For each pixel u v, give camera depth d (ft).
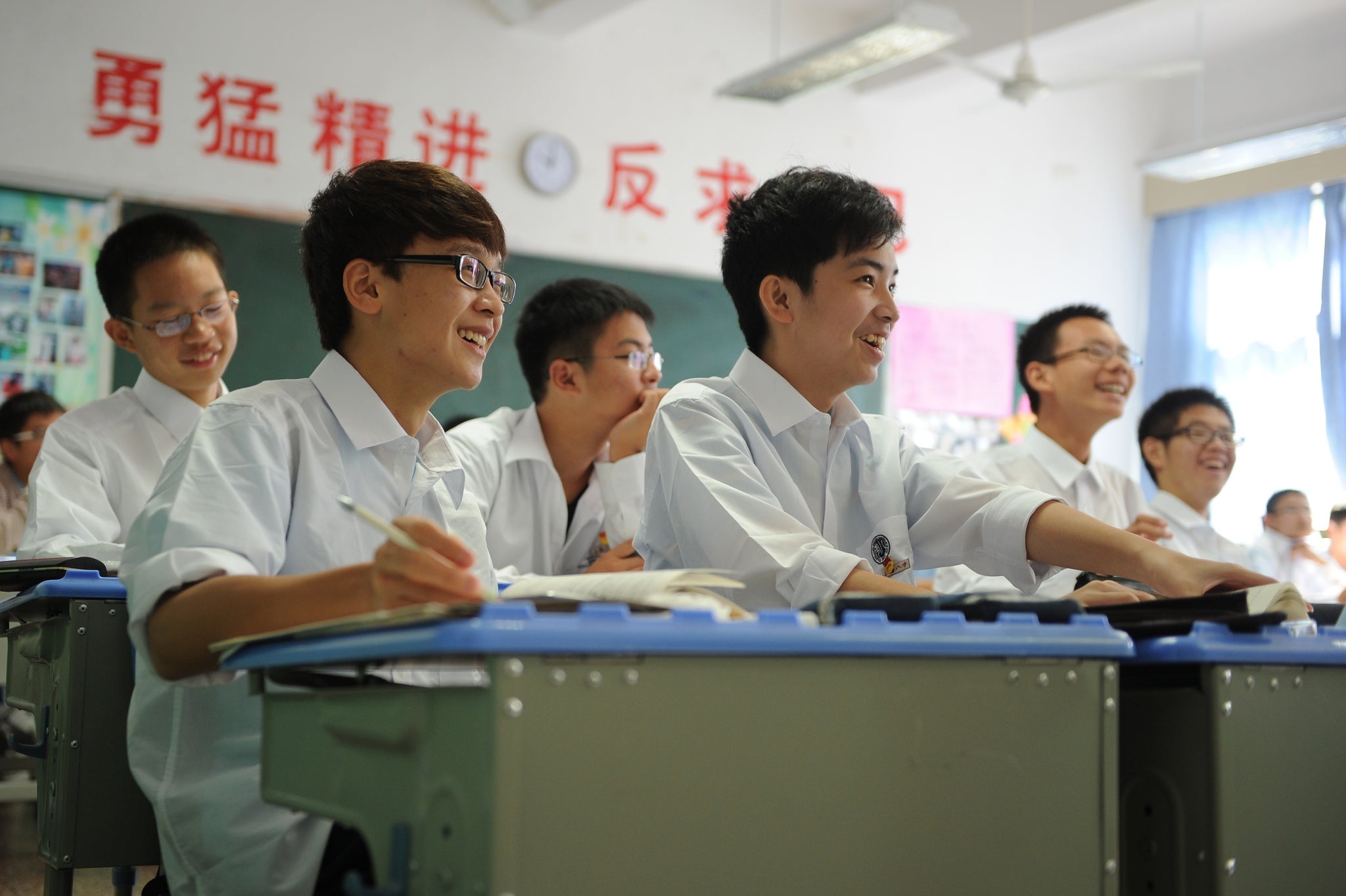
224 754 3.88
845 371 4.99
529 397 14.69
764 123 16.78
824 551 4.11
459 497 4.56
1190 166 16.19
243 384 13.19
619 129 15.75
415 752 2.39
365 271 3.99
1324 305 17.37
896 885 2.48
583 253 15.39
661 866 2.25
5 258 12.34
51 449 7.03
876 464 5.28
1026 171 18.76
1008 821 2.62
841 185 4.92
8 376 12.30
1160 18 16.99
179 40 13.19
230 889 3.60
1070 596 3.79
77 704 4.59
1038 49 16.08
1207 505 11.03
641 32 15.99
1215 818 2.91
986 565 4.96
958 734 2.58
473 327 4.07
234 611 2.96
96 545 5.86
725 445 4.68
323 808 2.75
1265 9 16.84
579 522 8.11
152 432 7.37
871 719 2.49
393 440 4.04
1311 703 3.10
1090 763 2.74
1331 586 13.69
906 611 2.64
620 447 7.96
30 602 4.80
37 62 12.55
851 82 17.24
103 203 12.76
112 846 4.63
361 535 3.93
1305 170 17.78
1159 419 11.04
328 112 13.92
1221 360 18.49
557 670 2.18
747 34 16.71
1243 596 3.15
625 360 7.93
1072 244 19.08
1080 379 8.86
